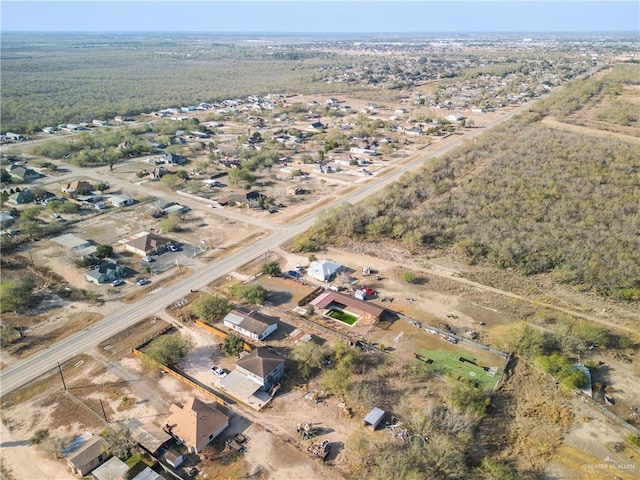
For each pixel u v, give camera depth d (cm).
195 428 5181
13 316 7531
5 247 9769
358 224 10500
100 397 5894
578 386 5884
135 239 9888
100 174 14825
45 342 6925
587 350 6688
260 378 5938
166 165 15800
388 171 15050
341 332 7169
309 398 5866
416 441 5138
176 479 4828
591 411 5653
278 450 5128
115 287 8431
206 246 10044
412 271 8925
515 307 7756
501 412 5653
